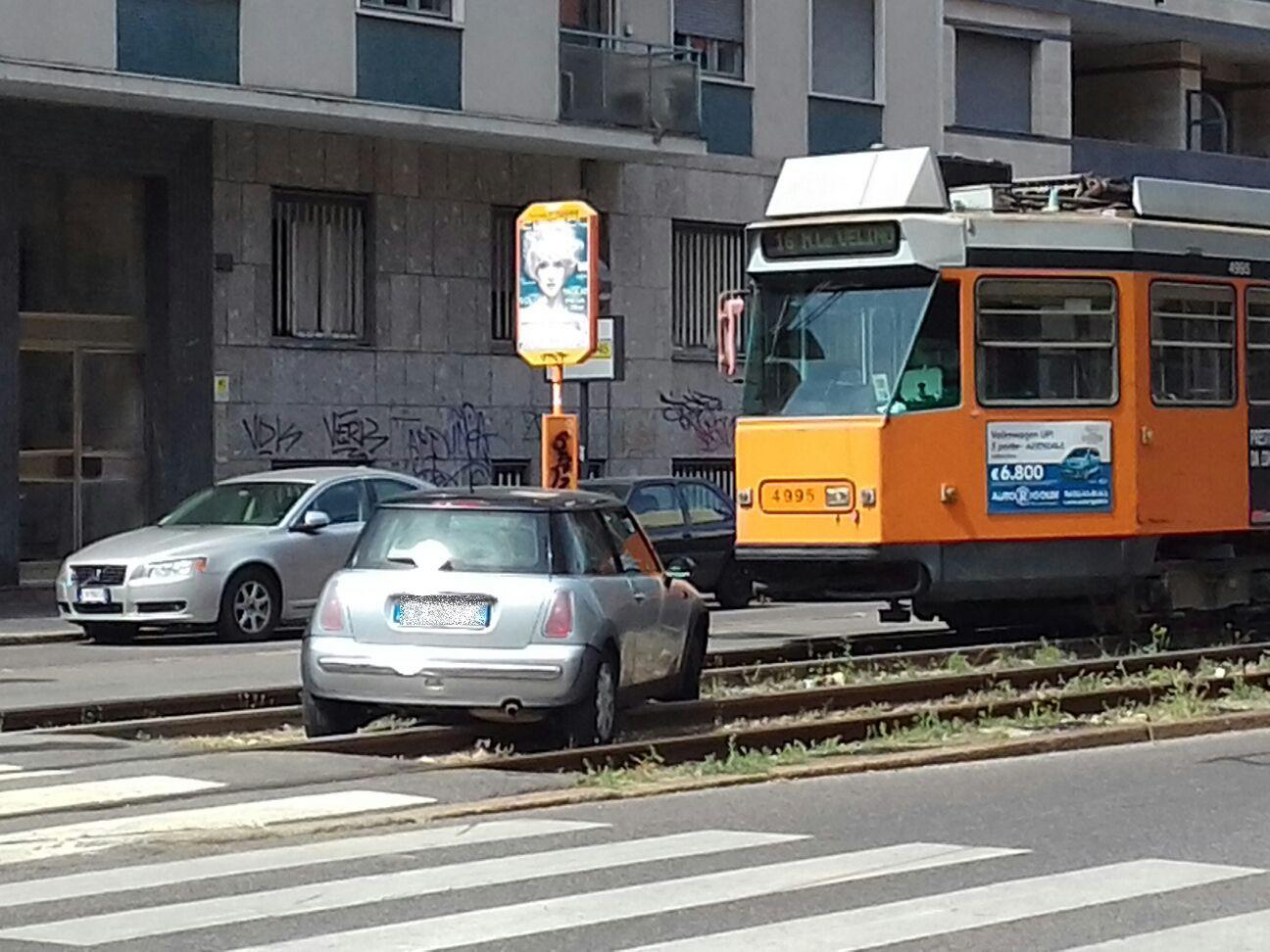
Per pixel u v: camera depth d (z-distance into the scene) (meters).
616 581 16.91
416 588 16.14
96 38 32.12
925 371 22.12
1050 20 48.66
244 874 11.71
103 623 27.19
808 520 22.38
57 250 34.31
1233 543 24.67
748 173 42.72
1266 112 56.94
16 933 10.18
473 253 38.78
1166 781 15.23
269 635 27.44
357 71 35.12
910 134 45.50
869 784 15.13
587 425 36.38
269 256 36.16
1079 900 10.88
